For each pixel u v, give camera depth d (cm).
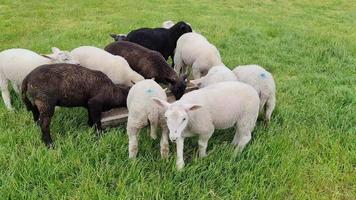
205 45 389
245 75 312
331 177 257
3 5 731
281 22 705
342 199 245
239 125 274
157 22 640
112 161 255
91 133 285
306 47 535
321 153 283
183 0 881
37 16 661
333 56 506
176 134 232
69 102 282
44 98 269
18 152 259
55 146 266
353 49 528
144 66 360
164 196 227
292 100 361
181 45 409
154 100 244
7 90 327
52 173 236
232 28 627
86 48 350
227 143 287
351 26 707
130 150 259
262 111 328
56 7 740
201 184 244
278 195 234
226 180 241
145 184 230
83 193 221
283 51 518
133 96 269
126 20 651
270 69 459
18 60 315
